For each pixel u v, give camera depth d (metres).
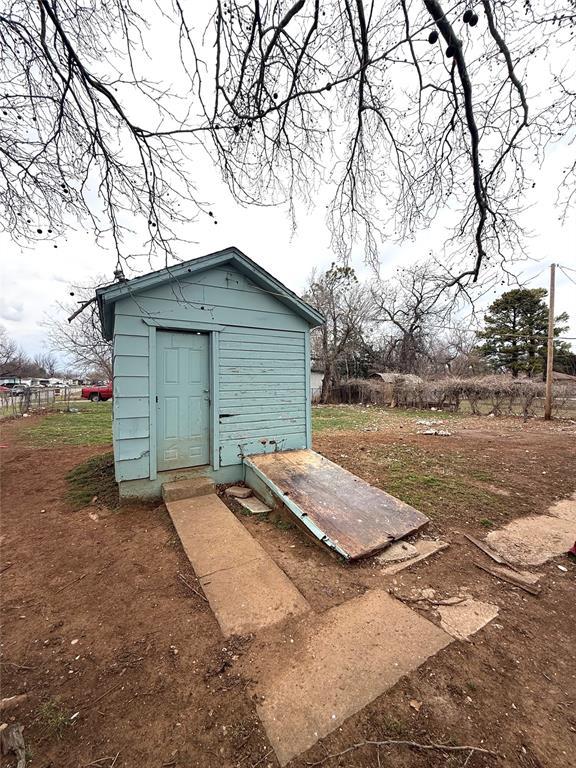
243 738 1.41
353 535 3.11
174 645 1.95
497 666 1.81
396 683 1.68
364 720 1.49
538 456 6.84
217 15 2.16
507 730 1.46
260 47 2.21
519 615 2.25
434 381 18.34
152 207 2.73
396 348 24.08
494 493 4.64
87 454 7.02
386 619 2.17
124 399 4.12
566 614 2.28
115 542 3.24
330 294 23.06
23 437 9.09
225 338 4.85
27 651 1.91
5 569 2.79
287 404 5.45
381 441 8.45
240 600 2.34
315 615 2.21
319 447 7.63
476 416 14.86
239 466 4.95
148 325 4.26
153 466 4.30
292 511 3.54
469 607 2.32
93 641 1.99
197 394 4.72
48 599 2.40
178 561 2.90
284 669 1.77
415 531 3.34
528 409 14.45
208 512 3.79
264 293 5.20
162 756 1.34
